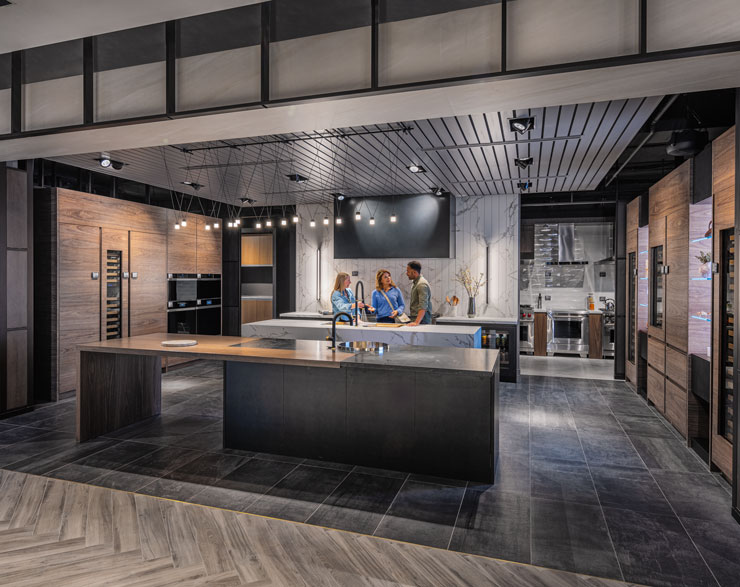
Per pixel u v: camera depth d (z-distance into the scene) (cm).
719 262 334
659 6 215
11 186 495
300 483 323
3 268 485
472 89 255
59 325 545
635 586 214
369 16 265
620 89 256
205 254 806
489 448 323
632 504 294
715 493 310
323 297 834
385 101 274
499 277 721
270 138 451
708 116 410
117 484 322
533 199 856
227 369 392
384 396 347
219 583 215
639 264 586
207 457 372
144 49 310
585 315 881
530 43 236
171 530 262
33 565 229
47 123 337
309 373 367
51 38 267
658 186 489
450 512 283
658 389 497
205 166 559
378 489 314
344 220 764
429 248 719
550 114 378
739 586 213
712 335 344
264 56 278
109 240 613
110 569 226
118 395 445
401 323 572
